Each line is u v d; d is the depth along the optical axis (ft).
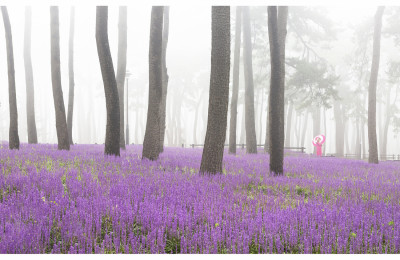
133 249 14.03
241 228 16.58
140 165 35.45
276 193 27.58
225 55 34.12
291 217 18.34
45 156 38.81
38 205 18.06
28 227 14.96
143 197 21.25
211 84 34.30
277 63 39.73
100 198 19.25
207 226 16.84
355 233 17.07
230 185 28.27
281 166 39.11
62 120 55.42
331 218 18.47
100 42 44.70
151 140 43.11
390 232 16.99
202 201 20.17
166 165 37.68
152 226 16.17
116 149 45.32
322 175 39.65
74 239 14.98
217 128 33.76
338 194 27.81
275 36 39.75
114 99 45.19
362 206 22.48
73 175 26.17
